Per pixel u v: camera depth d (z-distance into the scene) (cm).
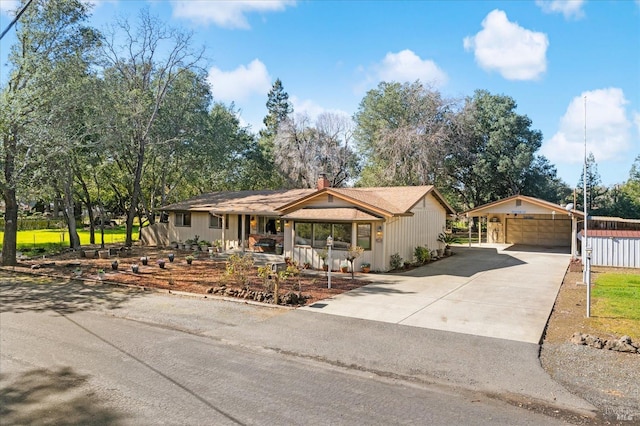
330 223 1719
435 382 603
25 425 468
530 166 3747
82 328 873
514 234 3064
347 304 1091
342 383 597
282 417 490
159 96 2638
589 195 4144
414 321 931
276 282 1098
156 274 1551
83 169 2548
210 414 496
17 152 1741
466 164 3762
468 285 1386
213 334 836
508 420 488
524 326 890
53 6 1869
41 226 4088
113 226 4897
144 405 520
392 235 1752
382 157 3534
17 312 1009
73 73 1933
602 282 1427
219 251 2316
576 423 482
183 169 3300
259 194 2611
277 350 742
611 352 730
